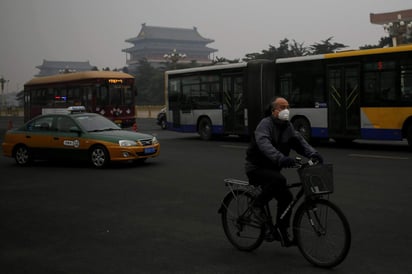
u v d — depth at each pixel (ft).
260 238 17.56
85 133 42.52
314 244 16.12
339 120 53.01
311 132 55.77
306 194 15.46
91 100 86.43
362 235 19.52
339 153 48.29
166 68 288.10
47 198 29.45
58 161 48.34
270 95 61.31
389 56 48.65
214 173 37.19
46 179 36.88
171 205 26.48
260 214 17.39
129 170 40.24
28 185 34.32
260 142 16.35
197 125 69.82
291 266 16.26
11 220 24.07
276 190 16.81
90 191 31.37
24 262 17.56
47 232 21.67
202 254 17.95
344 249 15.25
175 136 78.48
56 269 16.72
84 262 17.40
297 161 15.94
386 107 48.98
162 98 285.84
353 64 51.49
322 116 54.54
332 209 15.48
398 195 27.12
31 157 45.11
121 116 88.22
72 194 30.55
